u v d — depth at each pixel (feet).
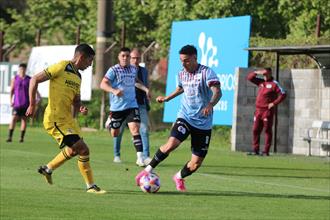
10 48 231.30
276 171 111.86
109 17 208.44
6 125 216.33
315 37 160.86
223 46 159.63
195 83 81.41
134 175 98.89
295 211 71.82
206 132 82.17
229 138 173.78
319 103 146.51
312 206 75.20
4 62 217.56
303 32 192.95
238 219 66.49
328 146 143.54
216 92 80.74
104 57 205.46
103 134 188.03
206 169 112.16
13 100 157.89
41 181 89.81
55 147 144.56
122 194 80.33
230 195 81.87
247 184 93.40
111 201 75.05
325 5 193.36
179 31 170.40
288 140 149.89
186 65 81.35
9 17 320.29
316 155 145.18
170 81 169.99
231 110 155.53
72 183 88.43
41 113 211.61
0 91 217.56
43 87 203.82
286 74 150.20
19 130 196.54
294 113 149.28
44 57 204.13
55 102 80.18
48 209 69.41
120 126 113.39
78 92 81.25
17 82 157.17
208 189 86.89
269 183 95.35
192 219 65.92
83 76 187.32
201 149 82.69
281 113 150.61
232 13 204.23
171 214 68.23
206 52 164.55
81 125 203.92
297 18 195.62
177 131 81.51
